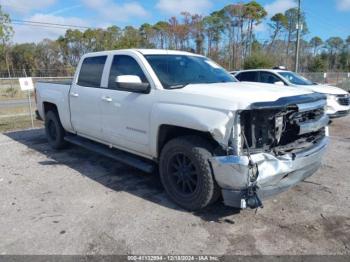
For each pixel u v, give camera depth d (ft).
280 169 10.46
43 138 25.34
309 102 11.27
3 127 30.63
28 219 11.59
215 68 15.99
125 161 14.67
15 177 16.02
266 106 10.03
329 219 11.47
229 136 10.26
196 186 11.66
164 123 12.19
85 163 18.30
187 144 11.56
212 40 206.18
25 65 233.76
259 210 12.20
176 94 11.93
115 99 14.60
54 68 226.79
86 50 238.68
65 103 18.72
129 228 10.92
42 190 14.30
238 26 202.69
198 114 10.93
